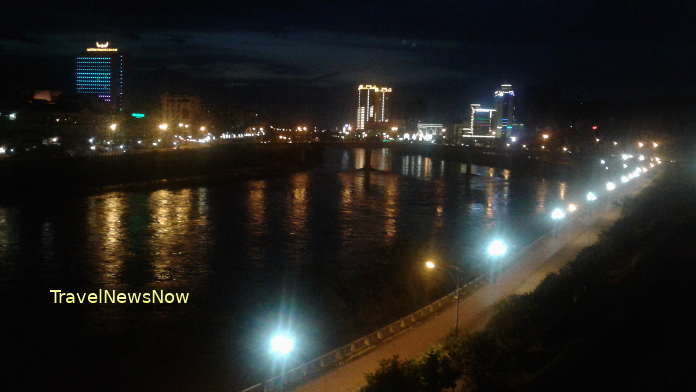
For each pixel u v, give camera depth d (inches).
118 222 2979.8
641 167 5098.4
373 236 2741.1
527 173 6653.5
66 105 7519.7
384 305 1626.5
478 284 1610.5
